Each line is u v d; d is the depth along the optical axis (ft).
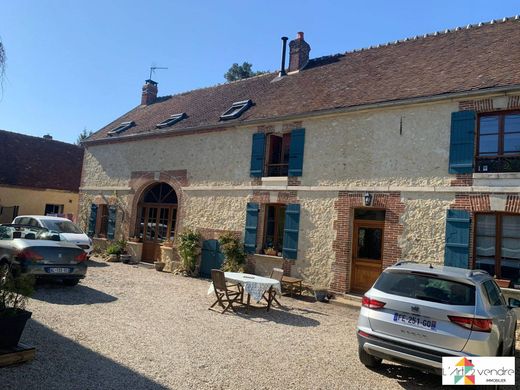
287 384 15.75
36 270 28.53
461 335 14.71
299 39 50.39
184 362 17.11
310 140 37.58
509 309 19.33
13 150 76.28
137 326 21.91
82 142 61.98
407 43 43.60
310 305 32.35
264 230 40.68
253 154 41.55
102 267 44.88
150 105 66.54
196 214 45.91
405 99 32.04
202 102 55.93
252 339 21.44
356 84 39.37
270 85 49.90
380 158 33.30
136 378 14.98
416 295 16.12
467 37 38.99
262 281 28.45
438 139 30.71
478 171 28.94
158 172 50.85
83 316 22.86
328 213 35.55
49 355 16.33
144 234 52.49
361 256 34.45
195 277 43.60
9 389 13.00
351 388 15.87
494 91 28.02
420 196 30.96
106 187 57.36
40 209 74.38
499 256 27.73
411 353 15.39
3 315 15.30
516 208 26.86
